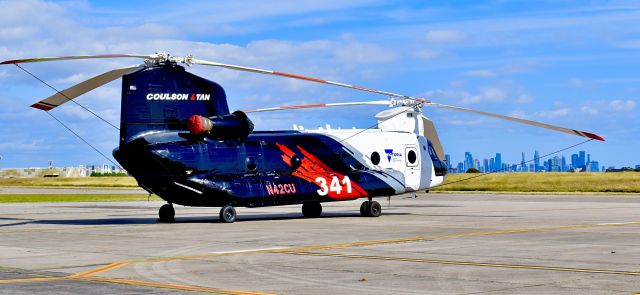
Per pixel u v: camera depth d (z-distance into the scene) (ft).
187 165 101.60
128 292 45.37
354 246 70.95
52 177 555.69
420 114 128.88
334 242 74.90
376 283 48.70
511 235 81.76
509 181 282.97
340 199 113.91
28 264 58.75
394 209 143.43
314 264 57.98
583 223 100.32
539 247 69.21
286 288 46.88
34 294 44.57
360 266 56.70
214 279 50.60
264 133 111.14
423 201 187.52
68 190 330.54
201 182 102.27
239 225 99.86
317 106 117.91
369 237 80.18
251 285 48.08
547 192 248.93
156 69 100.89
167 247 71.10
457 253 64.64
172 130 101.76
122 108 99.35
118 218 121.08
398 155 121.49
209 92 104.22
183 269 55.52
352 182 114.83
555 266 56.08
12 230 94.02
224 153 104.68
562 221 104.63
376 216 118.73
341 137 116.88
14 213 138.82
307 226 97.19
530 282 48.67
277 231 88.99
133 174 100.83
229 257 62.69
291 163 110.32
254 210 152.05
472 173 310.04
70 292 45.32
